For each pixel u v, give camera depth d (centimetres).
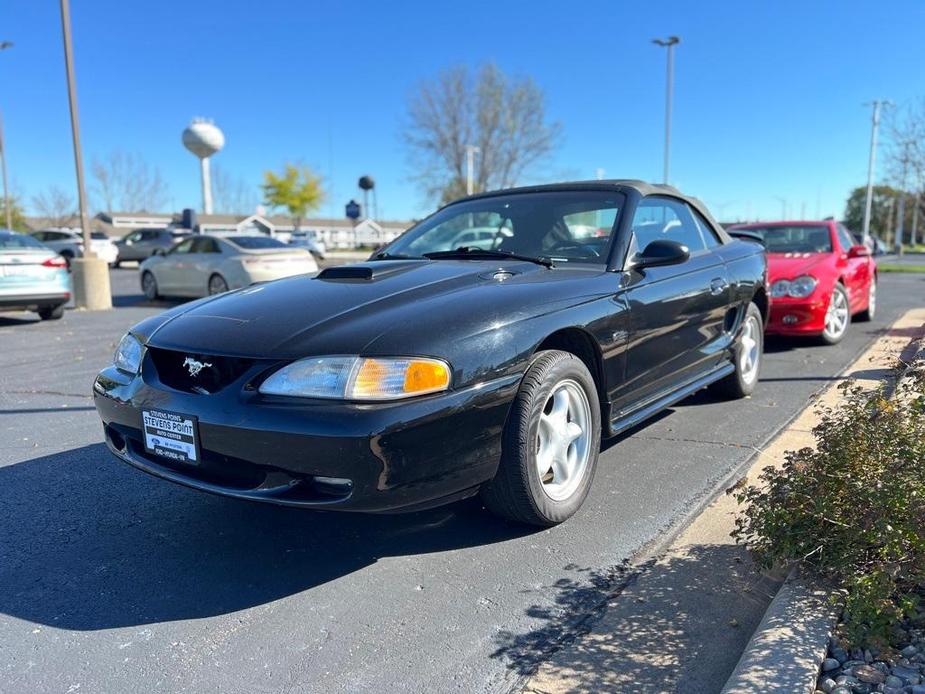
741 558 280
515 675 217
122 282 2014
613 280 346
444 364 254
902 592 232
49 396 582
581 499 321
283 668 223
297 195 6291
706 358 442
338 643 236
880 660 210
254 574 283
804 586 241
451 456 258
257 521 332
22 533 322
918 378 300
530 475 286
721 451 407
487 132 5162
